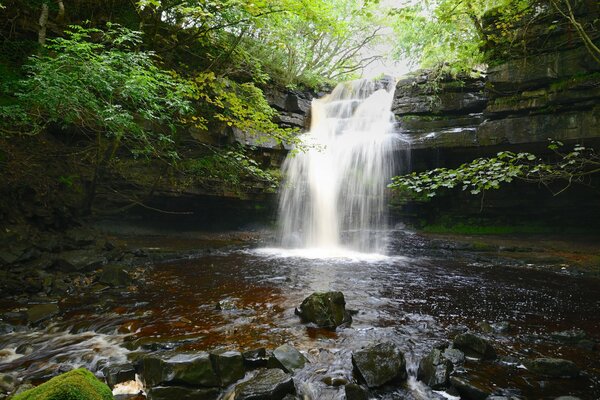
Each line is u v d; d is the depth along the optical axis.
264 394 3.36
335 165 16.34
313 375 3.96
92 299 6.59
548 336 5.09
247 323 5.52
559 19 10.12
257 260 10.98
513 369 4.10
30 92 6.26
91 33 10.00
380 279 8.62
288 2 9.54
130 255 9.92
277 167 15.77
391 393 3.68
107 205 11.72
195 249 11.58
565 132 10.33
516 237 12.93
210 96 11.76
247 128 11.75
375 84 19.03
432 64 15.12
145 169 12.25
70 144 10.77
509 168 5.95
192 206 14.10
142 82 6.66
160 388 3.48
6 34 9.27
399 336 5.06
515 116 11.43
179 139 11.18
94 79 6.26
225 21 10.20
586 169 11.43
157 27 10.28
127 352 4.46
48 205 9.51
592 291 7.56
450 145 12.98
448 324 5.58
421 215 15.38
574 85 10.01
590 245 11.27
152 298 6.79
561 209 12.89
